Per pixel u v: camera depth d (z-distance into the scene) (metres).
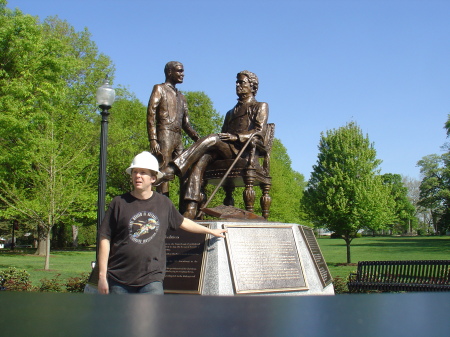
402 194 82.50
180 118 7.09
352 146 22.73
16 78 17.19
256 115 7.16
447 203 57.88
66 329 0.50
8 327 0.51
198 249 5.21
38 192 18.95
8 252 30.38
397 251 29.12
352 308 0.60
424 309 0.60
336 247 36.91
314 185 23.92
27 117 16.75
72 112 22.38
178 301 0.65
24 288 9.20
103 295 0.71
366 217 20.92
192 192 6.44
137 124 31.33
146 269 3.42
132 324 0.52
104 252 3.45
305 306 0.61
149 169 3.59
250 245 5.37
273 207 31.38
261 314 0.57
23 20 16.86
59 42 18.11
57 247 38.50
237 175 6.71
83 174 23.81
